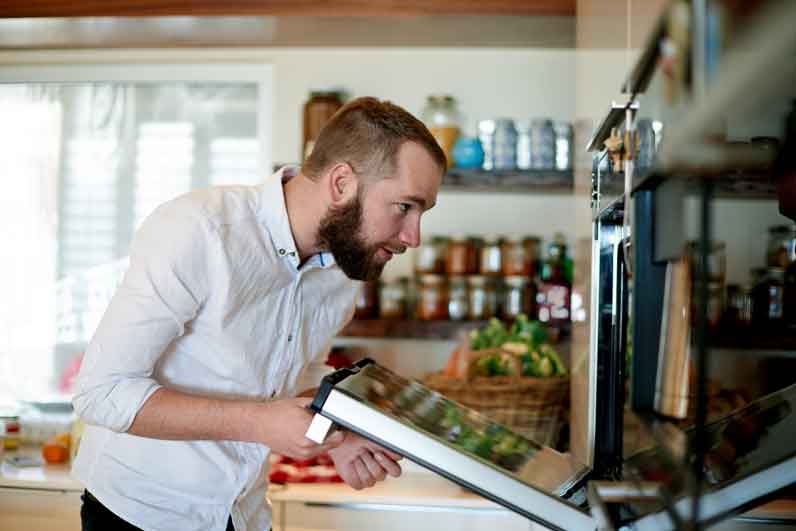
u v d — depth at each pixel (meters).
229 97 3.55
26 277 3.61
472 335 3.01
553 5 2.88
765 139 1.06
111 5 2.99
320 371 2.01
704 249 0.72
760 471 1.00
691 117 0.72
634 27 1.22
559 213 3.35
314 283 1.80
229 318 1.66
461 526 2.65
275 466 2.79
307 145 3.23
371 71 3.42
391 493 2.70
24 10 3.00
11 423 3.29
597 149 1.63
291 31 3.15
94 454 1.76
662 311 1.35
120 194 3.59
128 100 3.59
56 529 2.83
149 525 1.72
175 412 1.47
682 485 0.88
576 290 2.44
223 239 1.61
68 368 3.52
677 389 1.32
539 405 2.78
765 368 2.57
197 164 3.56
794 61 0.59
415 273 3.27
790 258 2.51
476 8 2.91
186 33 3.18
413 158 1.59
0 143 3.63
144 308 1.52
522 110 3.38
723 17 0.64
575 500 1.22
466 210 3.38
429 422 1.27
